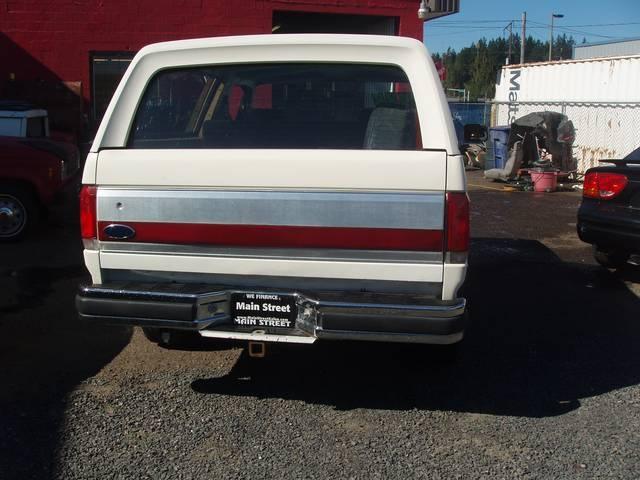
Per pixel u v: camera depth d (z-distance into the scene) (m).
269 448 3.66
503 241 9.12
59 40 13.57
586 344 5.33
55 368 4.66
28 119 8.95
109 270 3.95
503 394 4.40
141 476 3.37
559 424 3.99
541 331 5.61
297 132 4.07
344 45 3.93
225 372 4.66
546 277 7.32
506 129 15.58
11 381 4.43
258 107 4.11
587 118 15.58
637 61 14.45
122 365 4.74
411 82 3.84
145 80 4.03
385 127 3.92
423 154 3.61
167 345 5.13
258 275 3.81
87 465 3.46
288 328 3.81
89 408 4.08
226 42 4.00
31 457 3.52
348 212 3.65
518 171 14.73
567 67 16.64
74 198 10.00
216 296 3.80
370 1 14.62
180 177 3.76
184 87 4.09
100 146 3.93
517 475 3.42
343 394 4.35
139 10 13.73
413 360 4.75
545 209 11.77
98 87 13.92
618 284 7.07
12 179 8.08
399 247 3.64
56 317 5.69
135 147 3.99
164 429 3.85
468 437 3.81
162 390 4.36
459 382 4.58
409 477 3.39
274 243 3.73
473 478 3.39
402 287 3.73
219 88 4.12
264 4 14.12
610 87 15.25
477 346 5.25
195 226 3.78
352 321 3.59
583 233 7.00
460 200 3.60
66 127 13.42
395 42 3.89
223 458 3.55
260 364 4.80
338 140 4.04
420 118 3.78
